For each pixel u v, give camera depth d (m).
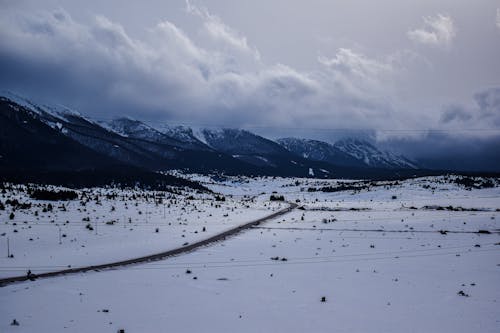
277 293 37.19
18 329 28.66
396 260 50.50
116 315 31.55
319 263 49.69
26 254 53.41
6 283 41.44
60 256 53.38
